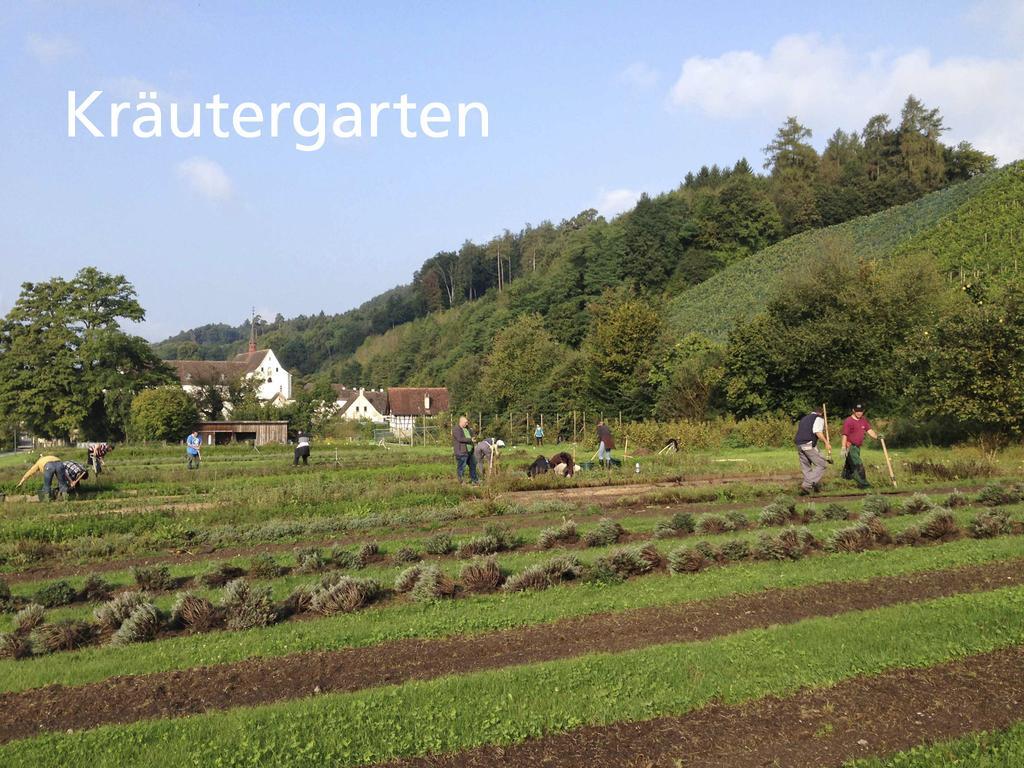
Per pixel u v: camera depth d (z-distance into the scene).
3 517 19.44
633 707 6.66
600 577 11.10
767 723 6.38
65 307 66.50
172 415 60.06
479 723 6.49
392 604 10.54
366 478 26.55
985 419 25.17
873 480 20.59
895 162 113.50
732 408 44.12
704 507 18.19
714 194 107.56
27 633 9.98
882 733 6.16
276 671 8.13
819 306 41.88
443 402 100.31
